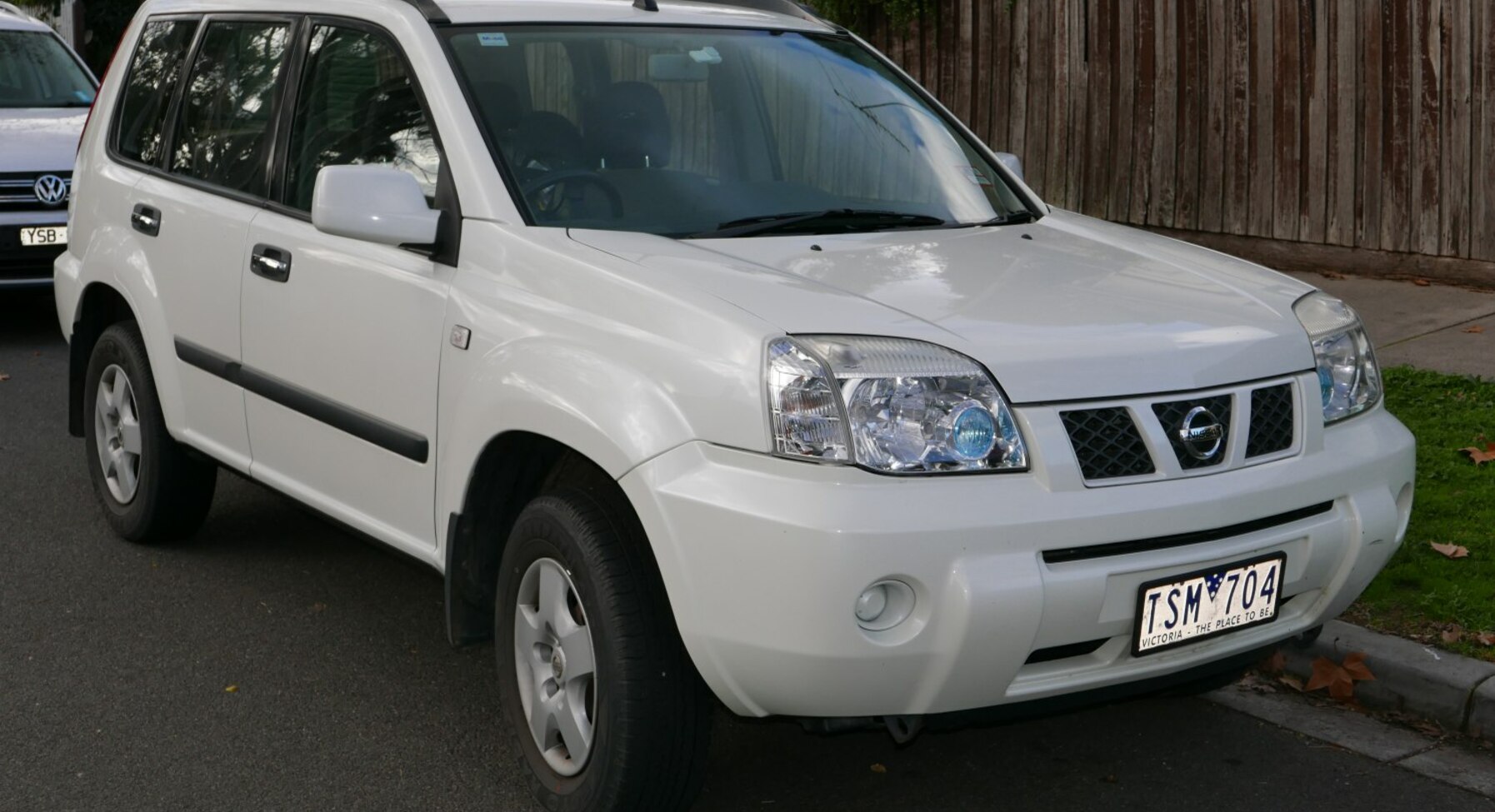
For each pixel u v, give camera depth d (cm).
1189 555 318
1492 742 402
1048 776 388
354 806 367
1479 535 507
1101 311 341
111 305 559
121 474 550
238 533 573
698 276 335
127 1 1788
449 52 409
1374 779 386
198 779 380
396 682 441
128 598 505
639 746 324
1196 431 322
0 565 535
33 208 917
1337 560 348
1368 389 373
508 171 386
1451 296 875
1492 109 870
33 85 1035
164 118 534
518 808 367
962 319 325
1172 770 391
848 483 294
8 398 786
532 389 338
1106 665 319
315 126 448
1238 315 353
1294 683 440
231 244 463
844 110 454
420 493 389
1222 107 991
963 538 294
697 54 443
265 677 443
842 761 396
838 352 303
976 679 301
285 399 439
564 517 335
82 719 414
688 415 310
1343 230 946
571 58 421
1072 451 308
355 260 409
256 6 498
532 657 359
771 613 294
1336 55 931
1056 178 1088
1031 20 1082
